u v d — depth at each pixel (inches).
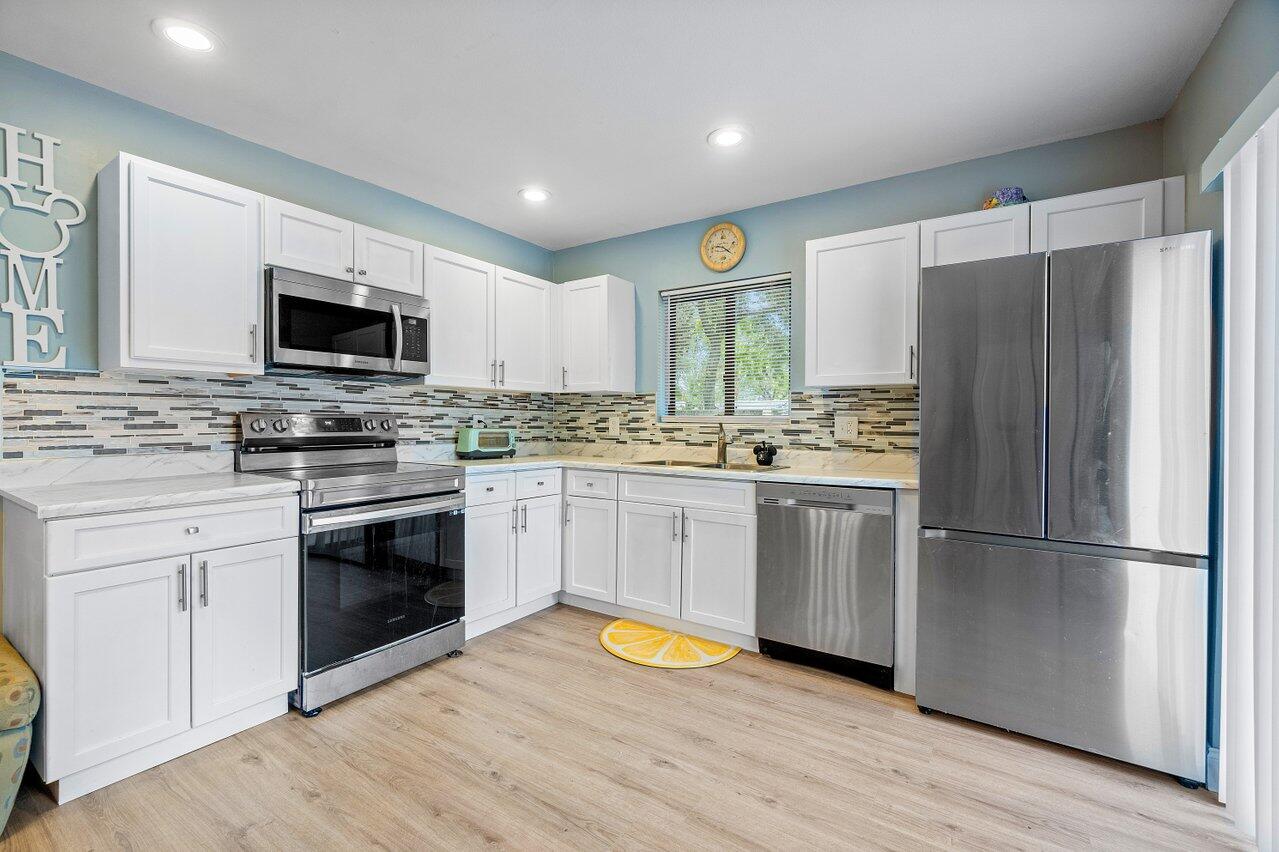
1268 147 56.1
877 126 98.5
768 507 107.3
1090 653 76.2
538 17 72.1
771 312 136.3
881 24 73.2
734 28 74.2
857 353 110.3
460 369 125.8
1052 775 73.3
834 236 113.6
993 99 90.1
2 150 77.5
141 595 70.2
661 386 151.4
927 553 88.1
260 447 101.5
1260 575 57.5
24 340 78.7
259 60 80.3
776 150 107.3
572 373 149.8
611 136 102.2
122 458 87.0
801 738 81.5
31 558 66.6
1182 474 70.6
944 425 86.3
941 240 102.3
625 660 107.1
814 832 62.7
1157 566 72.2
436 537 105.7
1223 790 67.2
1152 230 86.6
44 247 80.4
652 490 122.1
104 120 86.2
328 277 102.4
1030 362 79.8
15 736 59.6
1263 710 57.1
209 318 87.3
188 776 70.8
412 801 67.0
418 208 131.3
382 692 93.8
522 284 141.9
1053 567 78.5
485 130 100.0
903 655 94.7
